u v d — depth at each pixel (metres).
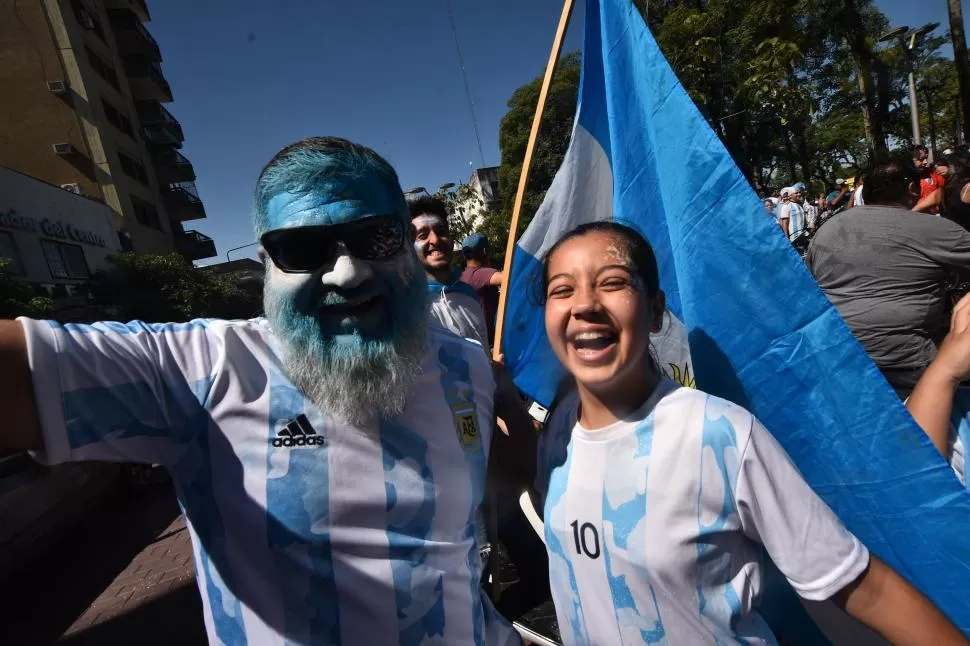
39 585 4.10
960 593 1.13
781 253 1.28
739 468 0.99
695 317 1.45
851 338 1.20
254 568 1.00
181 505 1.05
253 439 1.01
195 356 1.04
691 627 1.03
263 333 1.10
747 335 1.34
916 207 2.73
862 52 15.95
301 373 1.03
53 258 15.75
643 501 1.06
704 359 1.43
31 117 20.62
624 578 1.09
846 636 1.26
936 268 1.90
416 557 1.07
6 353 0.87
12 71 20.48
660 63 1.49
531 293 1.82
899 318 1.94
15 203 14.66
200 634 3.12
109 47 24.27
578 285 1.11
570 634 1.24
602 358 1.11
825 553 0.96
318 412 1.04
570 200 1.83
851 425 1.21
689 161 1.42
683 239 1.46
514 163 23.02
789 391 1.29
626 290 1.09
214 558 1.02
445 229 3.02
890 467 1.17
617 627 1.11
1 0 20.39
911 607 0.95
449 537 1.13
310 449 1.02
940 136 26.28
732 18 10.98
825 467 1.25
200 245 29.44
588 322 1.10
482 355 1.35
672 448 1.05
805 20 14.62
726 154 1.36
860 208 2.07
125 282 16.80
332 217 1.02
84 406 0.92
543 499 1.36
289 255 1.04
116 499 5.76
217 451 1.01
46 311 10.32
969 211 2.37
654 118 1.51
